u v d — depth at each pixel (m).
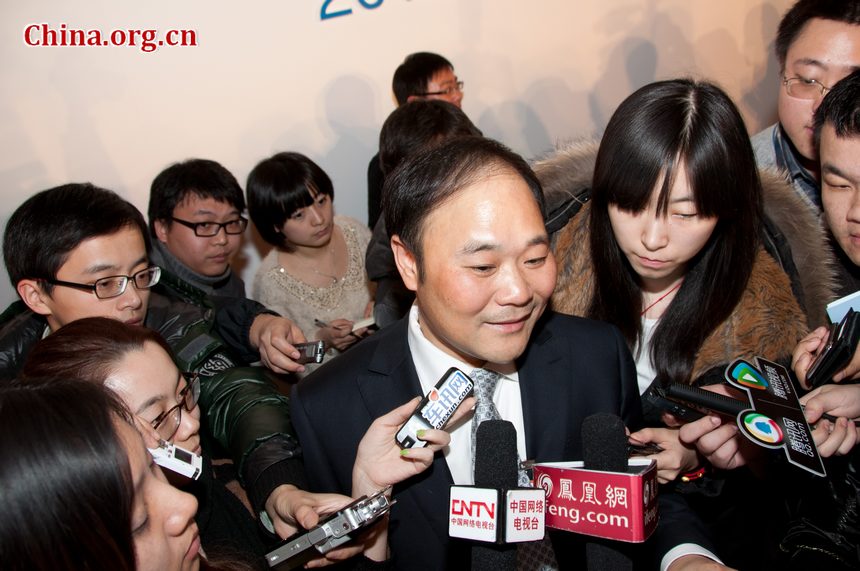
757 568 1.68
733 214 1.48
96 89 3.29
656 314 1.71
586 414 1.36
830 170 1.51
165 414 1.26
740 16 4.64
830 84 2.07
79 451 0.73
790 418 1.20
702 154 1.39
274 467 1.44
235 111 3.56
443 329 1.15
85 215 1.64
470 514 0.96
